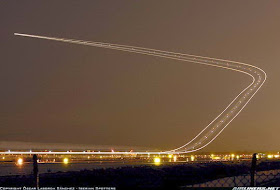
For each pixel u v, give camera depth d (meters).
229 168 29.17
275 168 32.41
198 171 27.44
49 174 26.55
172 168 29.41
